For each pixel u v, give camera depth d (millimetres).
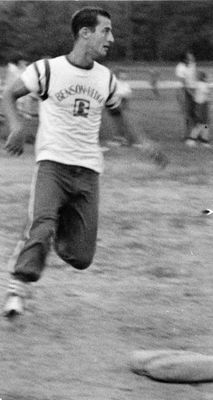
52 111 6637
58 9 58312
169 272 9258
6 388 5621
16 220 11727
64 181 6672
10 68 24000
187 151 21484
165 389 5816
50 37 57094
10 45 56719
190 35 69250
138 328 7184
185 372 5938
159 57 68938
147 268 9391
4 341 6586
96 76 6641
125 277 8992
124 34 66562
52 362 6191
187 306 7969
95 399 5531
